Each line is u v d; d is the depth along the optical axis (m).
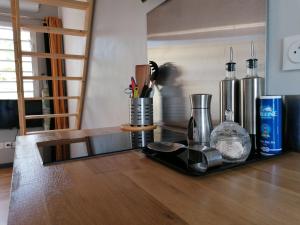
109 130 1.34
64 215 0.38
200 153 0.63
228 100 0.79
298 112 0.69
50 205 0.41
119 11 1.79
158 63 1.35
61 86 3.77
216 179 0.52
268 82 0.78
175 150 0.70
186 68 1.14
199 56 1.05
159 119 1.36
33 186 0.51
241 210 0.38
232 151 0.62
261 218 0.36
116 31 1.86
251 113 0.73
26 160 0.72
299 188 0.47
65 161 0.71
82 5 2.28
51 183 0.52
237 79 0.80
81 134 1.21
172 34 1.22
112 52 1.96
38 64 3.79
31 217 0.37
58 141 1.01
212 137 0.68
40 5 3.77
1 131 3.58
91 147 0.87
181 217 0.36
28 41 3.72
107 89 2.10
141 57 1.53
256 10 0.80
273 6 0.76
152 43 1.39
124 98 1.80
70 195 0.46
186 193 0.45
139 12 1.52
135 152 0.80
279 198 0.42
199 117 0.80
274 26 0.76
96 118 2.40
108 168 0.63
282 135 0.70
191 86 1.11
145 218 0.36
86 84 2.64
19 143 0.99
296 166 0.60
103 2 2.07
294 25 0.71
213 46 0.98
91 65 2.46
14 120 3.58
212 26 0.97
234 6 0.88
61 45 3.79
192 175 0.54
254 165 0.61
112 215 0.38
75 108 3.37
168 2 1.24
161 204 0.41
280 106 0.68
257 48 0.80
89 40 2.43
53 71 3.73
